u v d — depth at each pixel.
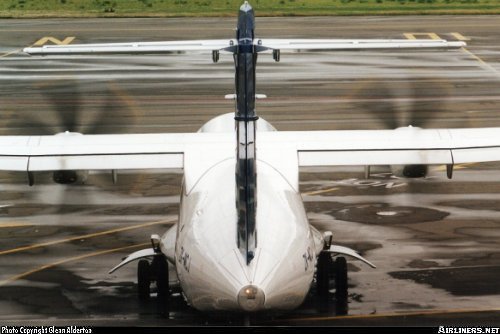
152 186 116.75
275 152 77.62
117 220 102.94
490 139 79.56
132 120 148.00
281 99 164.62
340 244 93.56
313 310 75.81
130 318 74.69
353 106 158.38
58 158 77.44
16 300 79.50
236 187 62.06
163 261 78.69
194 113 153.00
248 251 60.97
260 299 59.03
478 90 171.00
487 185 115.75
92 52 62.47
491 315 74.31
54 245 94.69
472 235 96.06
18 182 119.12
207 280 61.59
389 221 101.38
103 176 120.69
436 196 110.94
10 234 98.44
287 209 67.88
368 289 80.75
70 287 82.62
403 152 78.06
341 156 77.81
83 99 165.00
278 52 61.00
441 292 79.94
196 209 68.56
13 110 156.50
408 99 163.62
